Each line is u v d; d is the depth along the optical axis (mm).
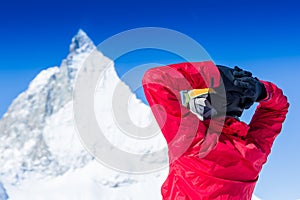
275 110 3453
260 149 3225
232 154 3062
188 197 3117
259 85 3195
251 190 3320
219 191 3076
